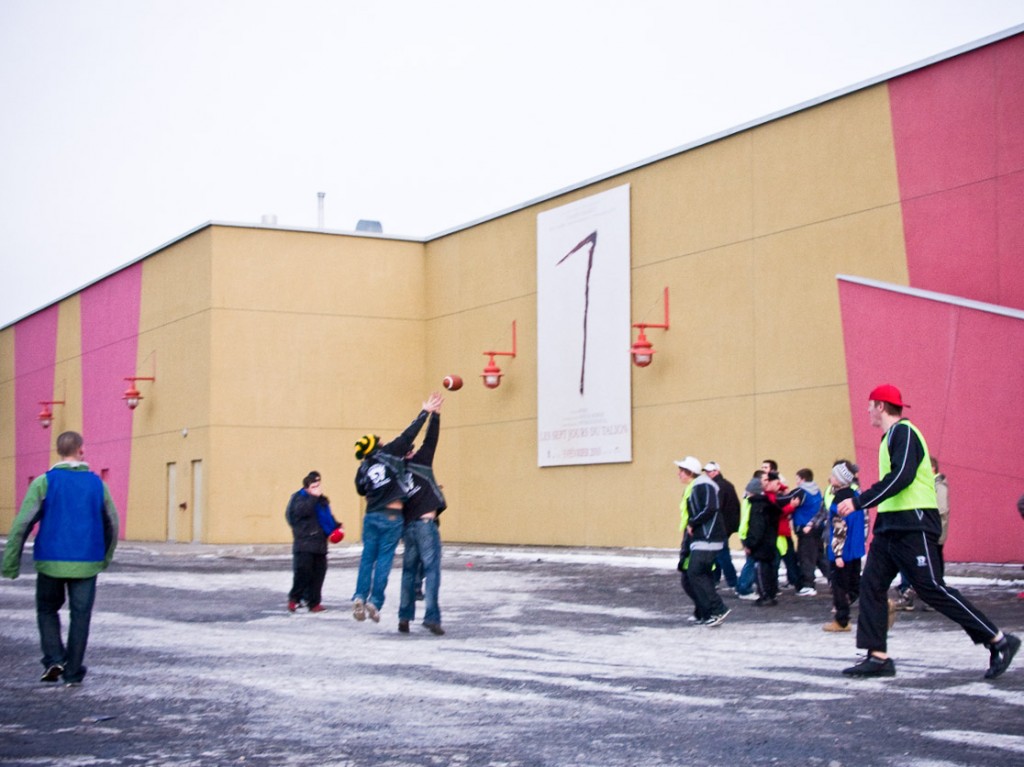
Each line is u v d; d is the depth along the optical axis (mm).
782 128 26141
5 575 9508
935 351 20828
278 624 14586
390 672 10195
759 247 26562
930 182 23047
